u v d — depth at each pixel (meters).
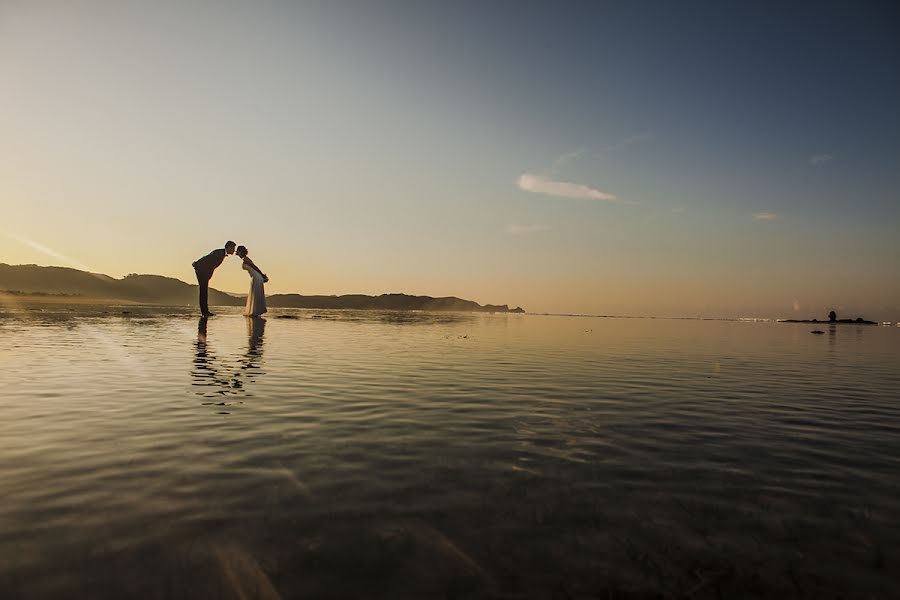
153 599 2.71
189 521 3.63
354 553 3.23
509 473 4.80
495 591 2.85
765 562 3.23
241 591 2.80
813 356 18.58
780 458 5.49
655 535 3.58
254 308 43.78
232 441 5.68
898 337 35.16
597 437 6.23
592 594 2.84
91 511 3.77
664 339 28.23
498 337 26.42
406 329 32.59
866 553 3.36
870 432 6.75
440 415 7.27
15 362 12.08
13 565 3.00
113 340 18.11
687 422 7.17
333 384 9.73
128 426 6.27
